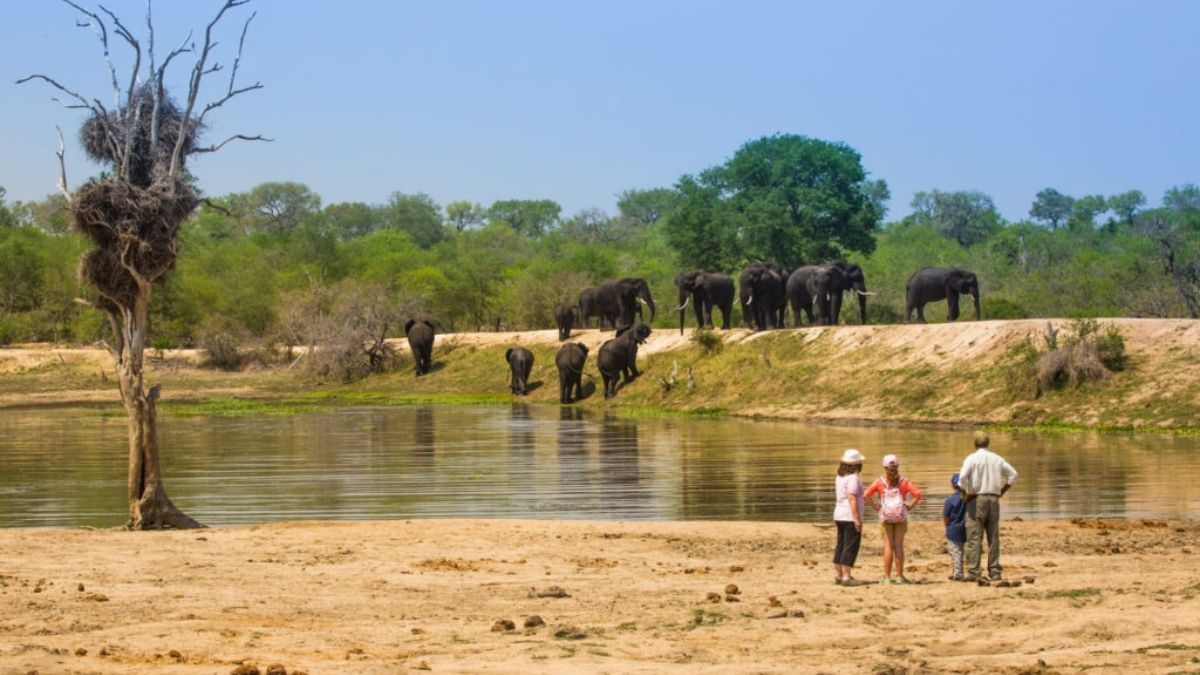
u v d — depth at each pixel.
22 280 91.75
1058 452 33.31
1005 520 22.72
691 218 85.62
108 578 16.44
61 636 13.09
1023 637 13.59
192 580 16.44
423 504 26.25
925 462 31.59
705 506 25.56
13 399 64.94
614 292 66.38
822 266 57.91
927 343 48.56
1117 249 124.12
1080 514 23.75
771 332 56.00
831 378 49.59
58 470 32.72
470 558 18.58
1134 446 34.50
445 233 165.25
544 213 185.38
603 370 57.47
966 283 53.91
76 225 21.53
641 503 26.08
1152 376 40.84
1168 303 62.38
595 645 13.09
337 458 35.34
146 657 12.15
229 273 93.12
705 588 16.38
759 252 83.19
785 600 15.49
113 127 22.30
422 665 12.09
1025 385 42.59
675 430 43.19
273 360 78.50
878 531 21.94
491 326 94.69
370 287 80.94
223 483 29.91
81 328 81.69
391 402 60.94
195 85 22.27
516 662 12.33
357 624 14.09
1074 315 57.75
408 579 16.81
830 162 84.50
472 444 39.06
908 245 126.12
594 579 17.02
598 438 40.53
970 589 16.17
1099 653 12.74
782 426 44.03
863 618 14.41
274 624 13.98
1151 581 16.56
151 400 21.94
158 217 21.69
